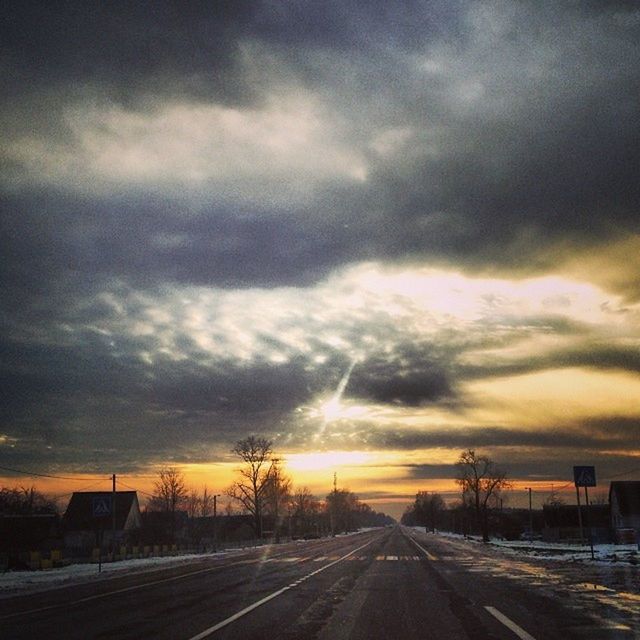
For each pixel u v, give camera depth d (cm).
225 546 7231
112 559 4656
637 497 7756
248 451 8988
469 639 1100
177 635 1173
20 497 8750
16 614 1540
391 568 2891
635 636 1101
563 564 3023
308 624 1291
